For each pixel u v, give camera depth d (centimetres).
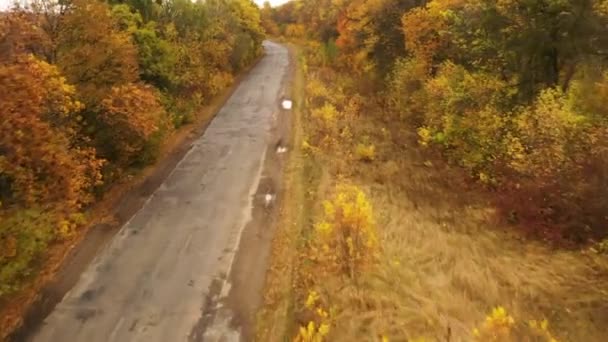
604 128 1203
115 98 1537
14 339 917
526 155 1327
